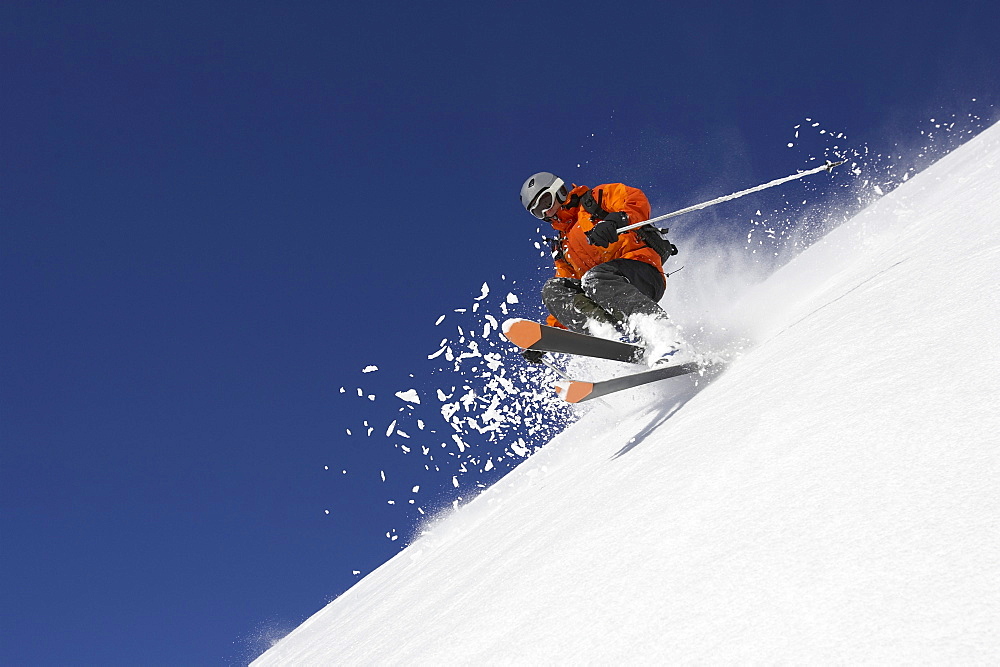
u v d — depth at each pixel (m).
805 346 2.18
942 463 0.96
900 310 1.87
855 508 0.96
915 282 2.12
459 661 1.31
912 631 0.69
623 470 2.12
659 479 1.60
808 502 1.04
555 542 1.71
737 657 0.79
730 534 1.08
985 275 1.70
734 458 1.41
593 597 1.16
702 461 1.53
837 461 1.13
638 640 0.94
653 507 1.41
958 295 1.67
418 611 2.30
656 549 1.19
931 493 0.90
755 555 0.98
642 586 1.08
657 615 0.97
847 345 1.81
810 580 0.85
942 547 0.79
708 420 1.97
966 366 1.22
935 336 1.48
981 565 0.73
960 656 0.64
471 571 2.30
